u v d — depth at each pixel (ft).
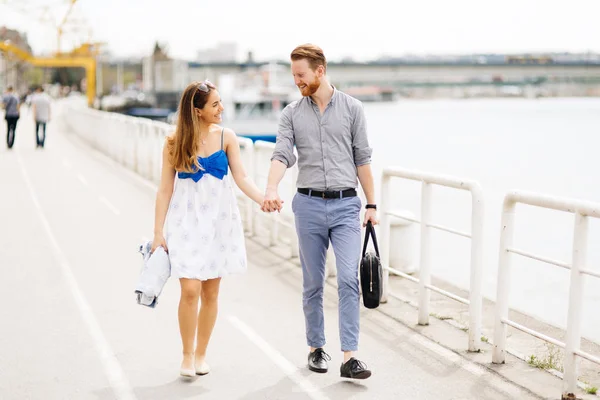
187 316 16.16
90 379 16.57
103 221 38.17
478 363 17.58
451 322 21.21
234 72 366.02
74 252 30.32
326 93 16.35
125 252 30.45
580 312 15.03
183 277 15.60
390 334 19.79
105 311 21.91
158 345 18.92
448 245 49.70
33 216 39.60
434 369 17.17
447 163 154.51
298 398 15.48
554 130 330.13
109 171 64.80
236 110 135.74
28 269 27.25
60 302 22.86
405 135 274.77
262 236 34.86
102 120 88.07
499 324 17.44
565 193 106.52
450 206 77.56
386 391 15.85
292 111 16.61
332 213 16.35
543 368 17.29
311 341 17.12
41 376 16.72
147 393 15.76
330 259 26.21
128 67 417.69
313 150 16.34
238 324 20.76
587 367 18.17
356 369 15.92
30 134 124.16
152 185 54.70
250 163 34.81
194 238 15.79
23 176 59.31
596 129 340.80
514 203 16.85
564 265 15.30
